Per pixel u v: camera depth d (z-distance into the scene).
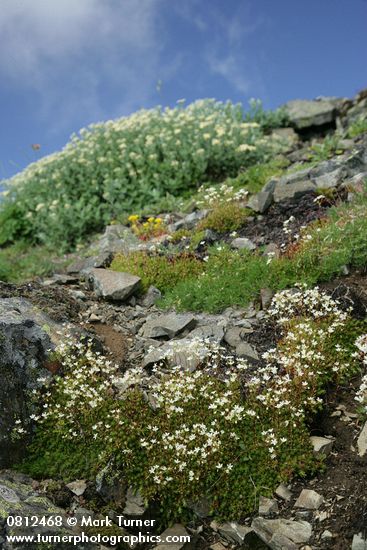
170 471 1.19
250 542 1.11
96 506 1.17
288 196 2.27
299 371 1.30
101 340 1.60
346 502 1.10
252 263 1.79
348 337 1.43
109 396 1.35
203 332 1.56
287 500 1.14
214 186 2.82
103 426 1.28
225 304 1.69
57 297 1.74
